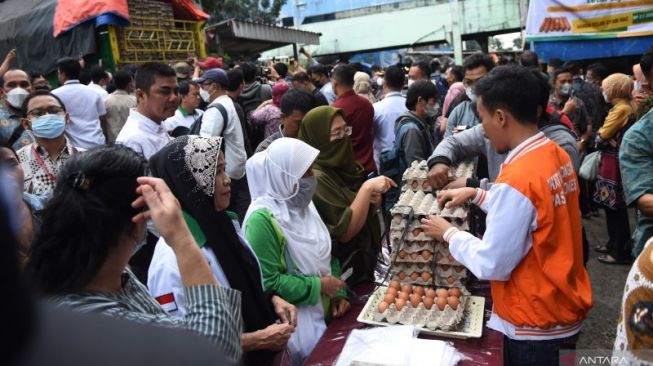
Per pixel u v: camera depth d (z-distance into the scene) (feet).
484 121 5.79
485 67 12.08
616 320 11.30
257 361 5.74
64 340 1.32
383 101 15.96
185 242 3.88
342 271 8.25
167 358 1.44
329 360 5.84
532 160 5.36
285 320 6.00
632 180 7.52
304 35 43.32
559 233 5.30
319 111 8.91
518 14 60.18
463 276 6.76
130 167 3.74
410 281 6.98
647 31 20.22
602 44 21.09
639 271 3.81
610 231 14.42
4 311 1.08
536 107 5.51
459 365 5.43
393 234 6.93
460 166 8.29
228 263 5.52
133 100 16.48
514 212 5.19
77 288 3.44
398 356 5.51
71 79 16.69
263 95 19.39
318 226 7.59
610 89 13.37
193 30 30.99
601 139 13.71
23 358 1.12
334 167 8.90
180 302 5.08
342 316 7.13
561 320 5.39
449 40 66.44
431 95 12.88
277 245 6.77
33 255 3.42
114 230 3.54
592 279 13.52
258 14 59.67
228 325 3.83
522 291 5.46
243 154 13.56
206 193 5.43
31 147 9.21
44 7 26.53
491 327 6.00
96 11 24.31
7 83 14.11
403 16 68.74
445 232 6.15
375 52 78.38
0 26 27.84
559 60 20.80
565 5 21.22
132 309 3.66
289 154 6.98
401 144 12.30
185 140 5.56
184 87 16.02
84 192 3.53
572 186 5.68
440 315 6.25
